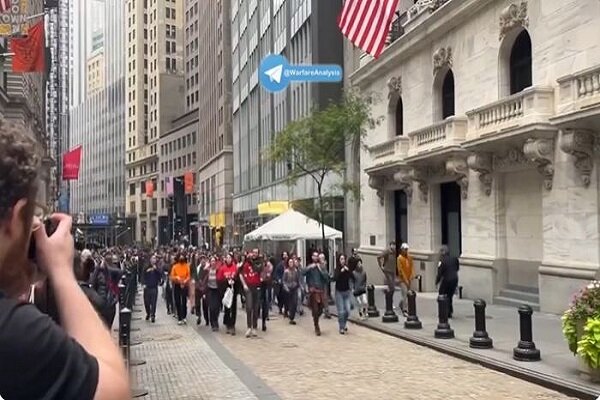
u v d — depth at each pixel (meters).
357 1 20.70
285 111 44.97
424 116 25.39
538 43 18.00
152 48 131.00
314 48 37.50
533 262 18.89
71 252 1.58
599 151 15.52
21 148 1.40
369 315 18.00
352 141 29.31
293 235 24.30
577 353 9.23
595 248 15.66
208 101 88.44
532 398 8.61
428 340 13.40
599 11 15.49
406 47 26.19
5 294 1.34
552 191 17.25
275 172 48.56
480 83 21.17
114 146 150.00
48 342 1.27
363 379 10.12
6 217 1.38
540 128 16.75
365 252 31.27
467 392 9.03
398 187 28.22
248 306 15.91
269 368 11.35
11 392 1.22
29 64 23.70
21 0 21.31
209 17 88.31
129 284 23.36
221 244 72.12
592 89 15.23
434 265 24.92
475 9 21.20
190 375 10.92
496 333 13.84
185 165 105.12
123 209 141.88
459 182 22.72
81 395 1.27
